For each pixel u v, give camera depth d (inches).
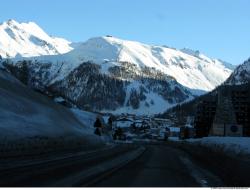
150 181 900.6
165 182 893.8
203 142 2255.2
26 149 1561.3
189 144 3048.7
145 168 1252.5
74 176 920.3
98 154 2069.4
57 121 2763.3
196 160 1850.4
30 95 2883.9
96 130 4746.6
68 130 2669.8
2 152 1352.1
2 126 1651.1
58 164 1269.7
